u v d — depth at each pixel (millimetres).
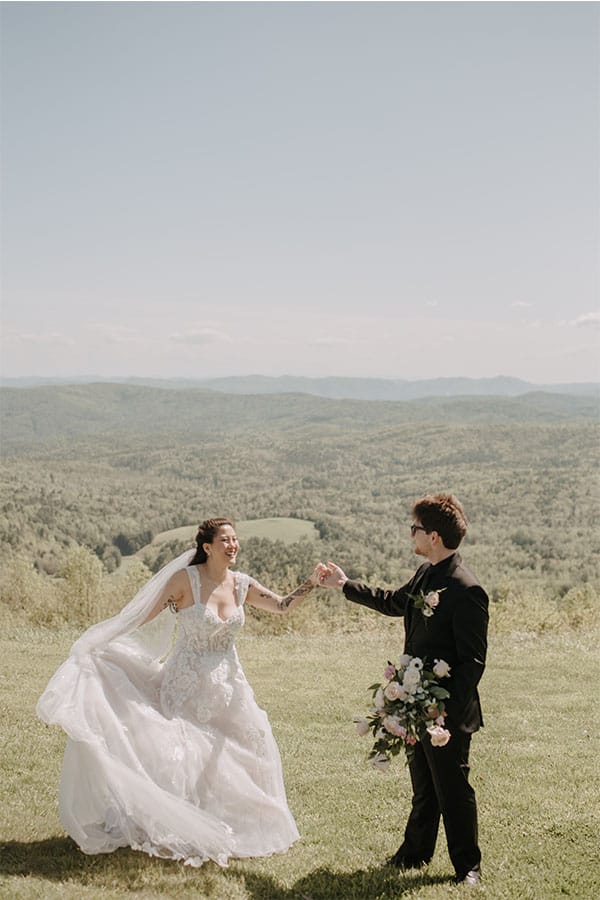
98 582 27828
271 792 5172
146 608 5141
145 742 4809
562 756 7922
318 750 8180
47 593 31344
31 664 12477
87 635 5047
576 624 21453
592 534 128875
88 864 4605
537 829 5738
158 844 4719
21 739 7832
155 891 4316
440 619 4520
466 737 4516
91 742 4711
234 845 4867
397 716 4418
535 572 104812
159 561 98688
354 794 6660
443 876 4762
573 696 10828
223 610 5234
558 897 4535
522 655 13742
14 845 4938
